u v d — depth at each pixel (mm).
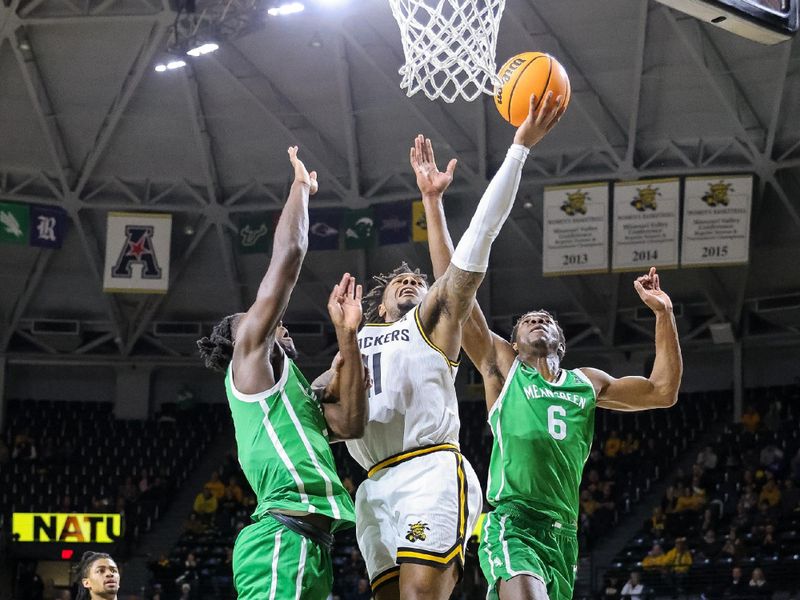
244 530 4473
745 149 22203
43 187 25016
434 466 4688
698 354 27953
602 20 20547
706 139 22578
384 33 21406
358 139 23922
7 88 22531
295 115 23562
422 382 4758
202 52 19984
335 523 4512
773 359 27500
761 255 24953
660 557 19422
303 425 4508
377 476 4797
